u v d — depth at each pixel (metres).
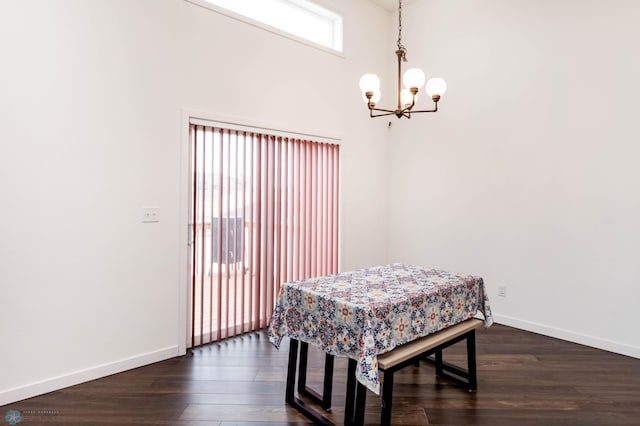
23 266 2.25
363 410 1.84
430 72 4.28
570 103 3.20
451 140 4.09
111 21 2.54
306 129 3.78
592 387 2.45
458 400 2.29
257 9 3.54
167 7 2.81
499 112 3.68
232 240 3.24
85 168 2.46
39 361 2.32
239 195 3.28
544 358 2.90
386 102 4.65
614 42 2.96
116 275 2.62
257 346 3.10
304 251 3.82
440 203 4.21
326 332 1.99
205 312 3.15
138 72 2.67
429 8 4.29
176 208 2.89
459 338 2.32
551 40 3.31
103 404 2.21
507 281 3.65
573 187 3.20
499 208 3.70
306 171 3.83
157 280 2.82
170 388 2.41
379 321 1.84
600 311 3.08
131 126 2.65
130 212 2.67
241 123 3.25
